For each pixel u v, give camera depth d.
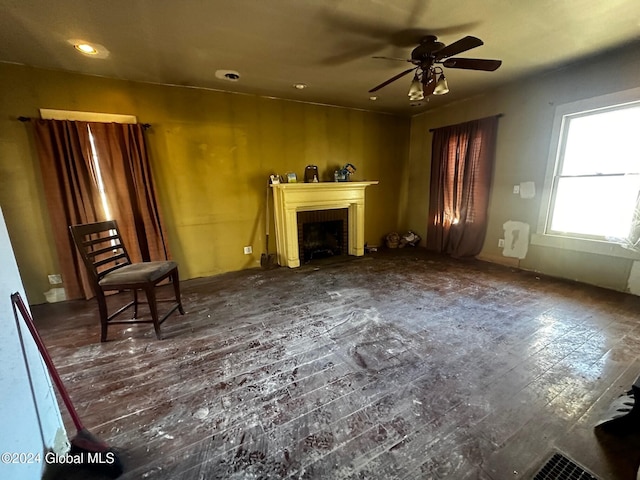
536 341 2.14
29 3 1.83
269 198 4.29
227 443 1.34
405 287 3.30
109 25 2.13
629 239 2.90
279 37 2.39
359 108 4.81
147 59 2.73
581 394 1.60
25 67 2.79
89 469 1.20
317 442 1.33
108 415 1.52
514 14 2.12
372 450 1.29
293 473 1.19
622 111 2.88
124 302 3.09
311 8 2.00
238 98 3.87
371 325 2.43
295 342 2.20
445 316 2.56
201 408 1.56
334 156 4.76
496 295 3.00
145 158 3.35
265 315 2.67
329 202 4.43
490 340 2.16
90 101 3.09
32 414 1.10
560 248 3.46
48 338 2.34
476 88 3.87
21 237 2.96
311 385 1.72
